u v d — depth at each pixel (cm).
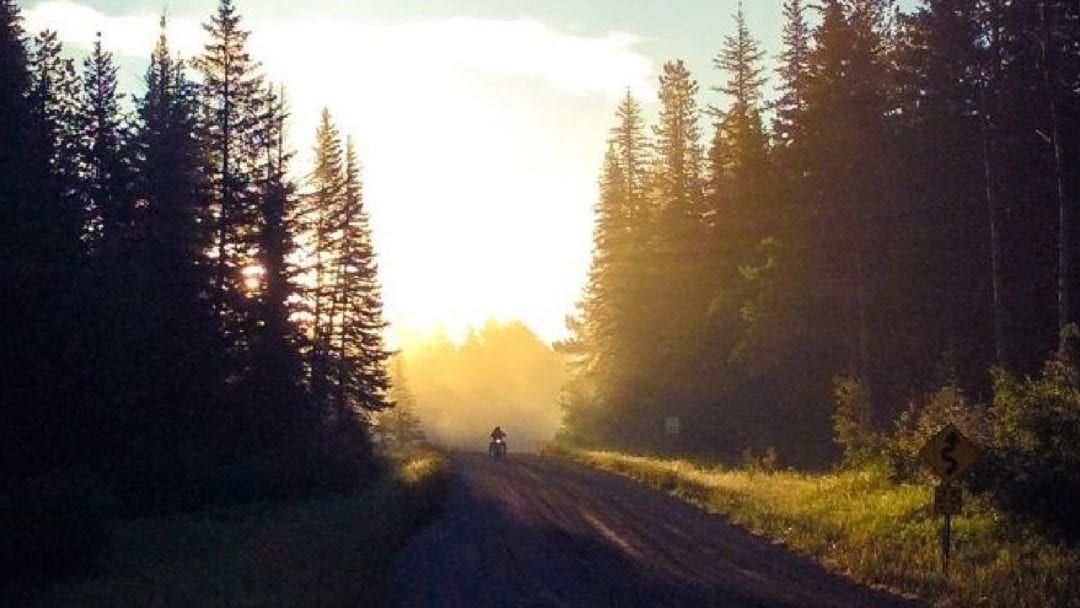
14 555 2145
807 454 5644
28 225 3247
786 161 5928
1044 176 4919
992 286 5091
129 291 3581
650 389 8019
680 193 8175
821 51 5672
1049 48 4322
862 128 5531
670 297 8050
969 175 5238
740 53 8038
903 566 2103
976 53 4866
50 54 4803
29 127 3666
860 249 5500
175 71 5259
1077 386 2662
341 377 6838
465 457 6950
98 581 2081
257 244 5128
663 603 1809
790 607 1770
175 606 1722
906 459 3128
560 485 4378
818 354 5756
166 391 3881
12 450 3005
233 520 3164
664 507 3484
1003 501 2375
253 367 4562
